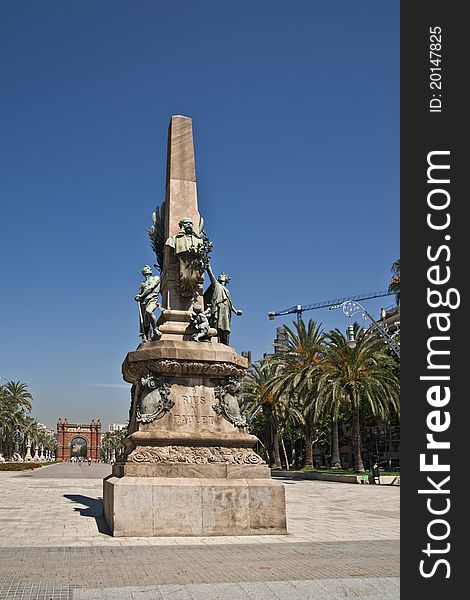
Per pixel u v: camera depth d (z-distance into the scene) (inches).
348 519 671.1
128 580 321.1
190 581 319.9
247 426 555.5
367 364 1573.6
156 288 591.2
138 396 554.6
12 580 319.6
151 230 670.5
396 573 346.6
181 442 517.3
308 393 1620.3
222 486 498.0
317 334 1754.4
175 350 532.7
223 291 592.7
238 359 559.5
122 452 570.9
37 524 564.1
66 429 6353.3
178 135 657.0
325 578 329.4
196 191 643.5
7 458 3385.8
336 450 1831.9
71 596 285.3
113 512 478.0
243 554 406.0
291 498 1006.4
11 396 3410.4
